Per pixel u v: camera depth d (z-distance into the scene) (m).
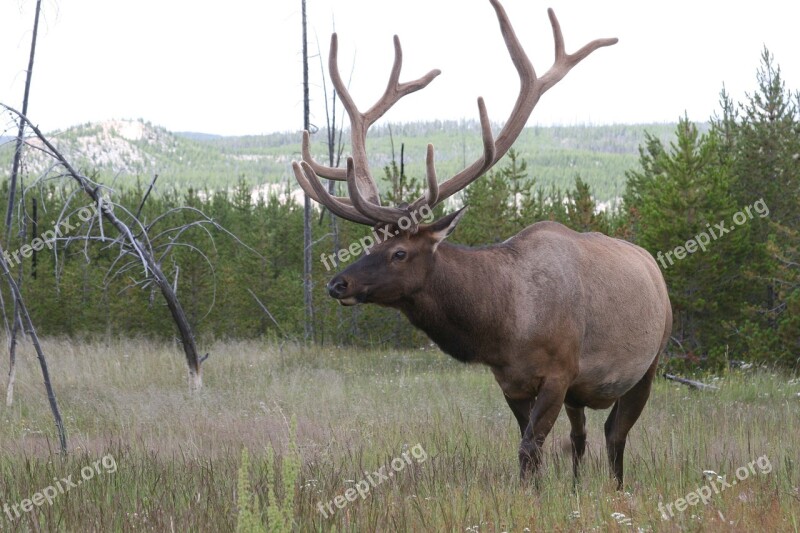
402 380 30.27
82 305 48.97
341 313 46.84
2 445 19.22
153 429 21.06
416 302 13.99
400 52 16.70
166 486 13.14
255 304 53.22
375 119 16.42
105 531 10.99
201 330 48.47
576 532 10.55
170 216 63.31
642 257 16.81
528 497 12.30
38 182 24.12
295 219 66.69
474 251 14.43
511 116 15.93
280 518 8.44
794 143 42.50
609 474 14.95
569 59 16.62
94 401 25.53
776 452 15.70
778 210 42.25
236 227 71.56
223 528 10.70
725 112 51.78
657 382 31.20
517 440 18.33
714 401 27.17
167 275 47.97
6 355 35.91
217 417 22.91
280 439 19.06
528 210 49.75
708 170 37.19
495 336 14.14
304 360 39.44
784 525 10.37
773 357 34.78
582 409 15.63
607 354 15.03
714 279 35.69
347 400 25.69
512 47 16.12
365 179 15.62
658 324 16.05
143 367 33.41
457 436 18.41
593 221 43.62
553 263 14.49
